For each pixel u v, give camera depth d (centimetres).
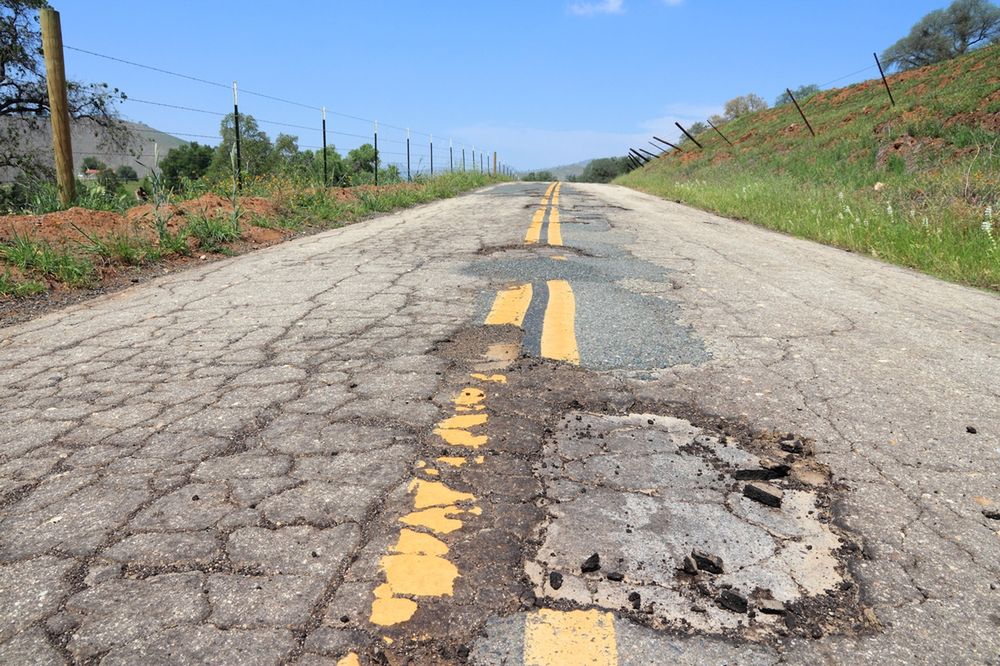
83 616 144
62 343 357
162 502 190
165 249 636
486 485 198
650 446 225
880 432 238
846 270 583
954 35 4697
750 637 139
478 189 2125
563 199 1481
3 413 259
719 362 312
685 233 832
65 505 189
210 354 331
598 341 343
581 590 152
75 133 1514
